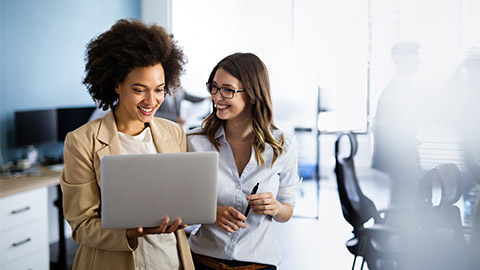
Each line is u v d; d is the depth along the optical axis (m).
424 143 4.34
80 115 3.95
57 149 3.96
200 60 5.46
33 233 2.90
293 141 1.47
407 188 3.41
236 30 5.30
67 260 3.37
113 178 1.06
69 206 1.20
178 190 1.10
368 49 4.89
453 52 4.43
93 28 4.33
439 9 4.52
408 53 3.73
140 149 1.29
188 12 5.40
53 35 3.86
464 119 4.21
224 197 1.40
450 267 1.96
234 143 1.45
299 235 3.94
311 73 5.06
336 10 4.93
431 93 4.34
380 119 3.57
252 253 1.39
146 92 1.19
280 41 5.14
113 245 1.15
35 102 3.70
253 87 1.34
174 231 1.27
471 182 3.91
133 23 1.22
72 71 4.07
